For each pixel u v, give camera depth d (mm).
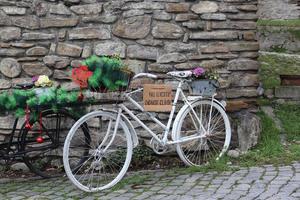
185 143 5641
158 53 5887
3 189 5203
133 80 5836
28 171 5840
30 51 5863
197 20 5906
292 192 4562
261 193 4582
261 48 8406
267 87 7207
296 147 5879
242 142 5934
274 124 6438
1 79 5879
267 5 10000
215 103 5719
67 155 4891
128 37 5859
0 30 5848
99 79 5027
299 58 7730
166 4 5855
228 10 5941
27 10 5848
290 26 8531
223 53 5969
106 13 5859
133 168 5754
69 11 5863
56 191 5066
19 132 5414
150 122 5738
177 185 5000
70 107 5367
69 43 5887
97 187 5012
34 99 5160
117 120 5160
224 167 5449
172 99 5656
